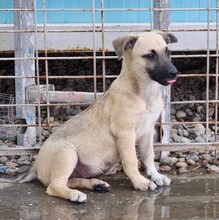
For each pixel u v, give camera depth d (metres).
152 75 1.73
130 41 1.76
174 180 1.88
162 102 1.83
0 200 1.71
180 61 2.95
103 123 1.80
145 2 2.65
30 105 1.96
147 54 1.73
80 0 2.66
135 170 1.79
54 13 2.64
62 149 1.77
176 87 2.82
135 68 1.75
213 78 2.86
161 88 1.84
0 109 2.53
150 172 1.85
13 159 2.09
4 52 2.58
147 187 1.77
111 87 1.82
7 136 2.27
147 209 1.63
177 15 2.65
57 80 2.87
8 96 2.64
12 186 1.83
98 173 1.85
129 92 1.77
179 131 2.32
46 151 1.80
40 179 1.81
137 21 2.67
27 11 2.08
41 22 2.65
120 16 2.67
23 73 2.15
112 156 1.83
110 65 2.96
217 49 1.97
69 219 1.57
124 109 1.76
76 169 1.83
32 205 1.67
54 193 1.72
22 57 2.12
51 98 2.03
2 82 2.83
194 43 2.55
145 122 1.81
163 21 2.07
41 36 2.55
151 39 1.74
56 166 1.75
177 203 1.67
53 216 1.59
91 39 2.55
